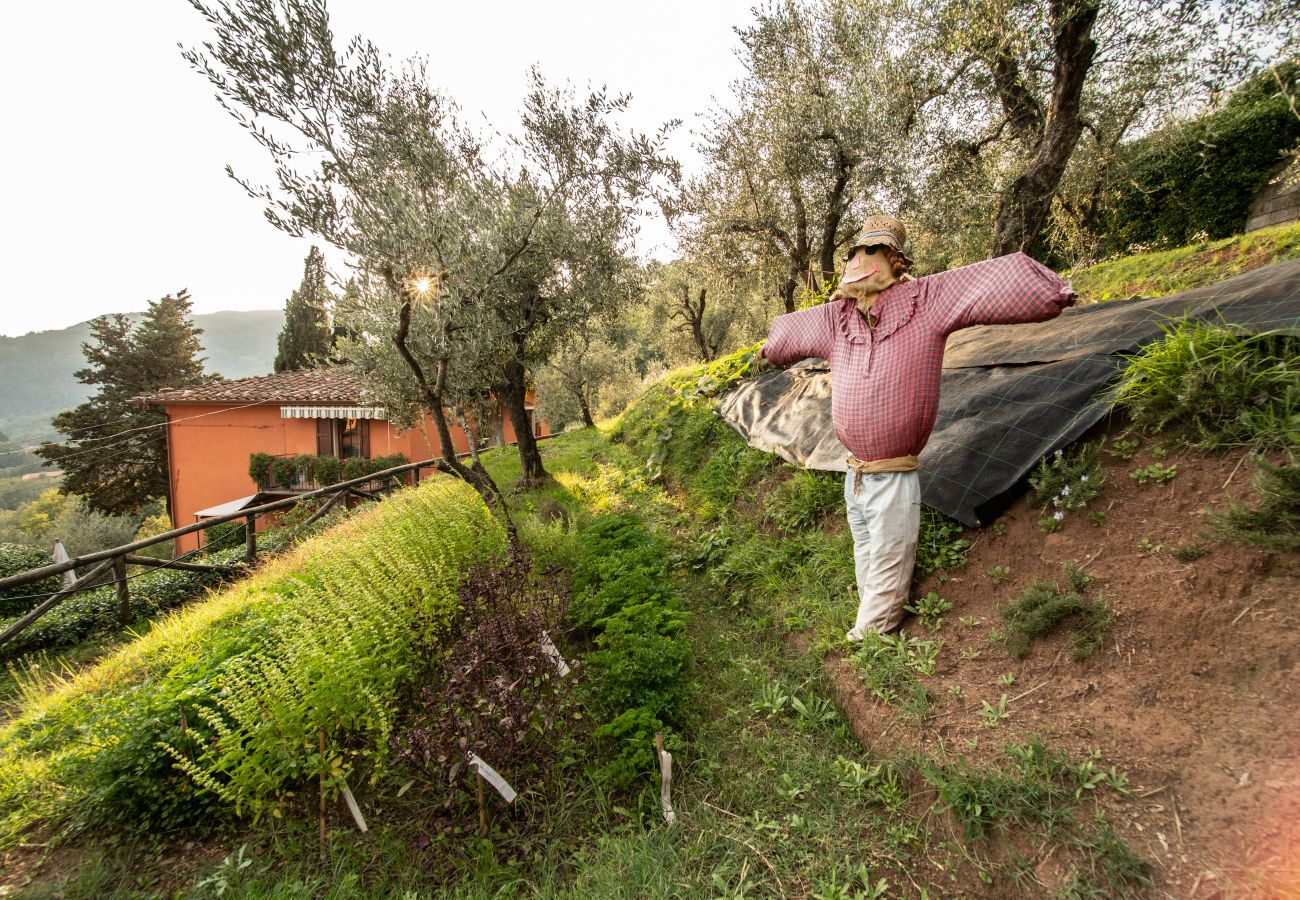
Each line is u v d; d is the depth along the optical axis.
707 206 11.82
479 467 5.55
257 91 4.07
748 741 2.69
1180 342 2.62
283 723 2.59
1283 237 6.22
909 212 8.67
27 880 2.41
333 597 3.75
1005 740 2.11
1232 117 8.75
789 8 9.35
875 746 2.41
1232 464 2.36
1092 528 2.63
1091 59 5.55
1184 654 2.03
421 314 6.25
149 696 3.18
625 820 2.42
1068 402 3.06
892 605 2.86
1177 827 1.64
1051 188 5.97
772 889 1.96
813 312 3.10
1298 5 4.91
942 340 2.61
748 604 4.04
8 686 5.28
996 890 1.76
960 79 7.17
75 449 23.14
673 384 10.95
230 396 16.67
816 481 4.48
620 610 3.68
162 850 2.53
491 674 3.03
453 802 2.57
